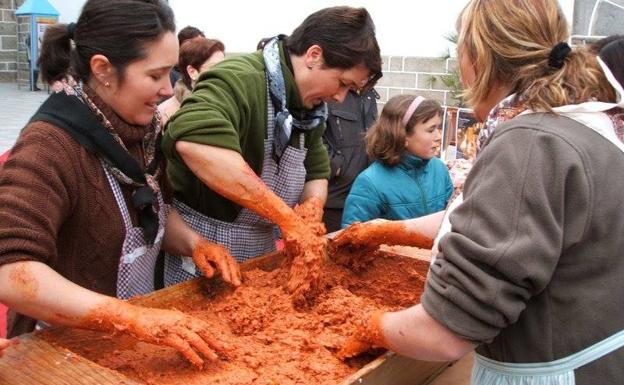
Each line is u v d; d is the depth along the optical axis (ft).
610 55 5.36
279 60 6.01
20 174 4.30
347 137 10.69
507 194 3.25
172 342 4.07
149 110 4.95
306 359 4.58
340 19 5.67
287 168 6.53
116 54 4.54
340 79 5.91
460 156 13.19
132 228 5.14
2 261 4.05
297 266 5.39
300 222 5.54
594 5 12.78
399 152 8.82
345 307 5.27
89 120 4.73
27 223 4.14
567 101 3.53
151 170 5.47
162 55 4.70
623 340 3.43
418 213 8.89
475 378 3.92
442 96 15.43
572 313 3.42
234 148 5.32
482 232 3.24
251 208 5.41
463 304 3.26
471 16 3.86
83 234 4.87
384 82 16.30
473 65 3.91
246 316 4.99
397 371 4.44
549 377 3.49
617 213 3.36
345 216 9.01
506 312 3.22
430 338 3.47
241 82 5.73
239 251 6.52
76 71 4.76
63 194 4.50
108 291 5.17
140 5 4.59
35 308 4.11
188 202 6.43
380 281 6.31
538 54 3.63
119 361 4.39
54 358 3.90
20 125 25.25
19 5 41.47
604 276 3.39
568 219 3.30
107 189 4.90
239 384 4.10
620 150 3.45
